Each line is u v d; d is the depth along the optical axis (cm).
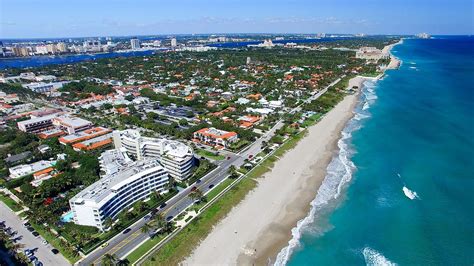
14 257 10569
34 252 10844
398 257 10556
